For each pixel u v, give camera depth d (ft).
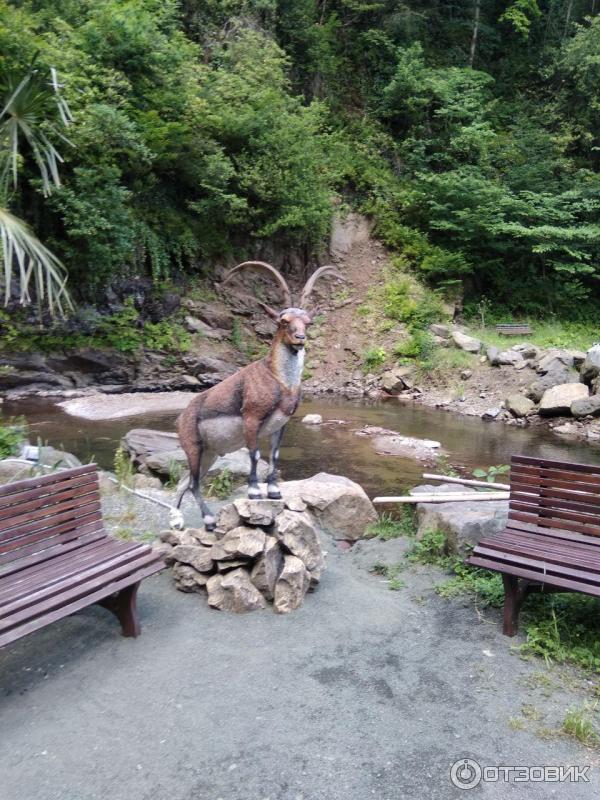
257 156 56.03
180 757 8.22
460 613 12.45
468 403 45.68
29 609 9.11
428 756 8.27
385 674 10.21
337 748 8.41
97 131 40.93
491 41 85.56
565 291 63.41
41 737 8.60
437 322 56.08
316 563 13.47
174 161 51.88
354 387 52.49
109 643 11.16
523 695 9.61
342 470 27.30
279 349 13.16
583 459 31.48
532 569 10.81
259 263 13.82
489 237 61.82
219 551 12.86
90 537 12.21
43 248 17.19
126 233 44.88
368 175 65.92
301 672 10.26
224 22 62.49
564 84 76.48
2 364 41.78
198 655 10.75
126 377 46.93
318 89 71.00
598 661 10.25
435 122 72.54
